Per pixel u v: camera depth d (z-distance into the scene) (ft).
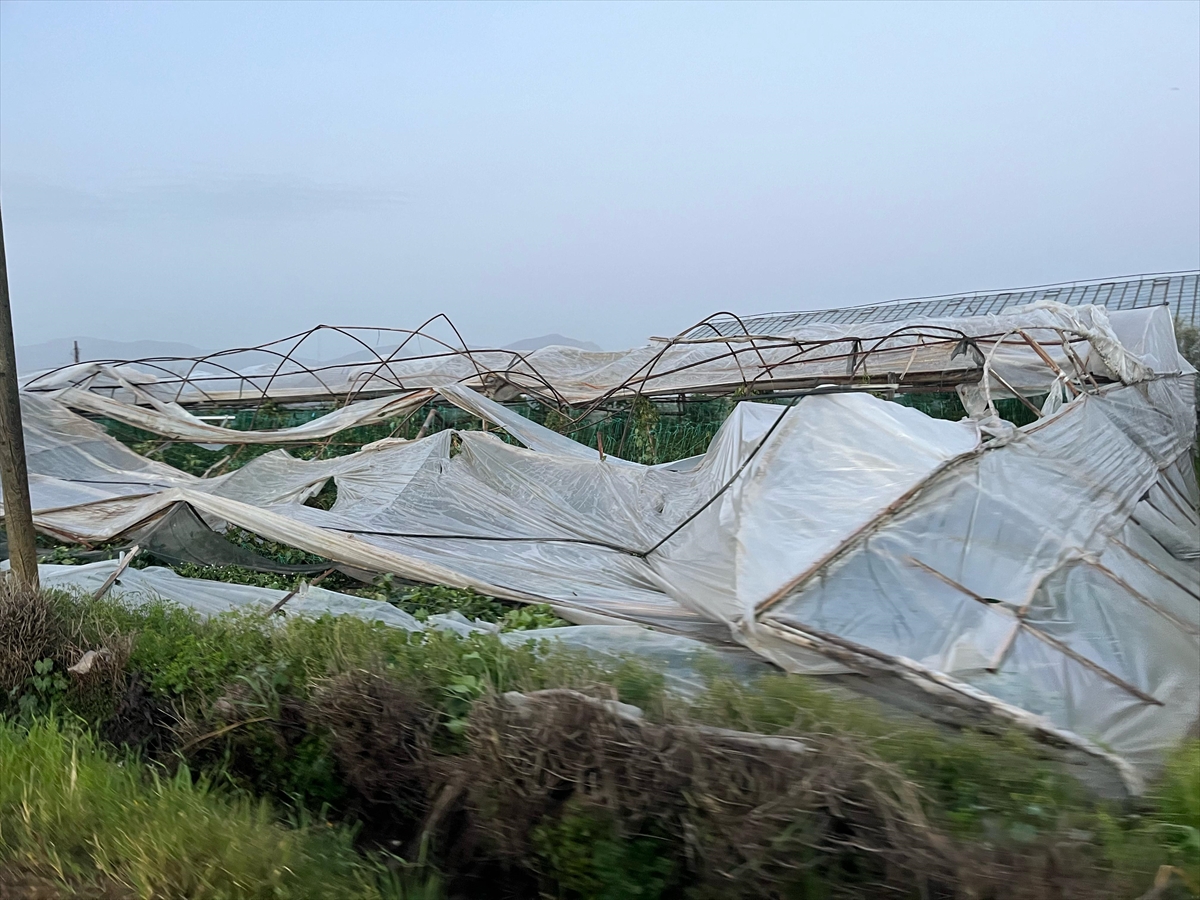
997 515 23.61
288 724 16.28
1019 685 16.84
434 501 36.99
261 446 67.92
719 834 11.54
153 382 76.07
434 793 14.29
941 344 57.93
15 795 14.53
